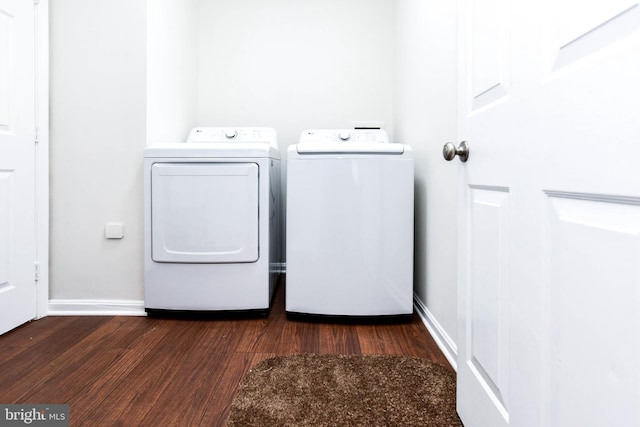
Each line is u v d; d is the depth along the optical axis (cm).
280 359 133
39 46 171
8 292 158
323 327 166
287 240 171
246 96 254
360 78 254
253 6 252
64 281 181
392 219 167
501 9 74
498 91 77
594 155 47
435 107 153
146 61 177
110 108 178
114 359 134
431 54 159
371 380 119
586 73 49
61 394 111
